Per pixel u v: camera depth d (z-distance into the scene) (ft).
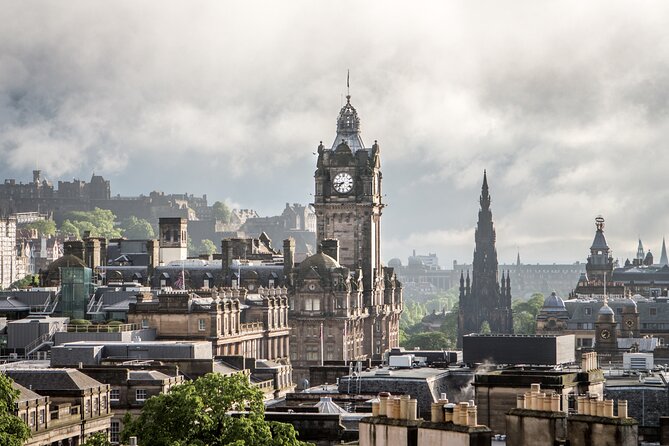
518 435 367.86
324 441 567.18
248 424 563.89
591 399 366.63
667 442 481.87
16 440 617.21
